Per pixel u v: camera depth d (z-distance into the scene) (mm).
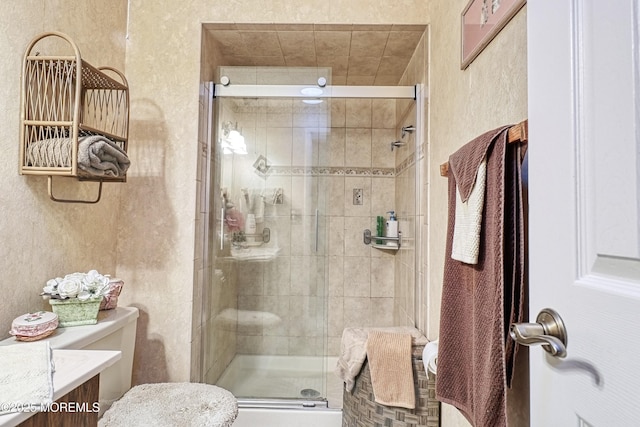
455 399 887
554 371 498
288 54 2027
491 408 686
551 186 516
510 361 703
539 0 560
